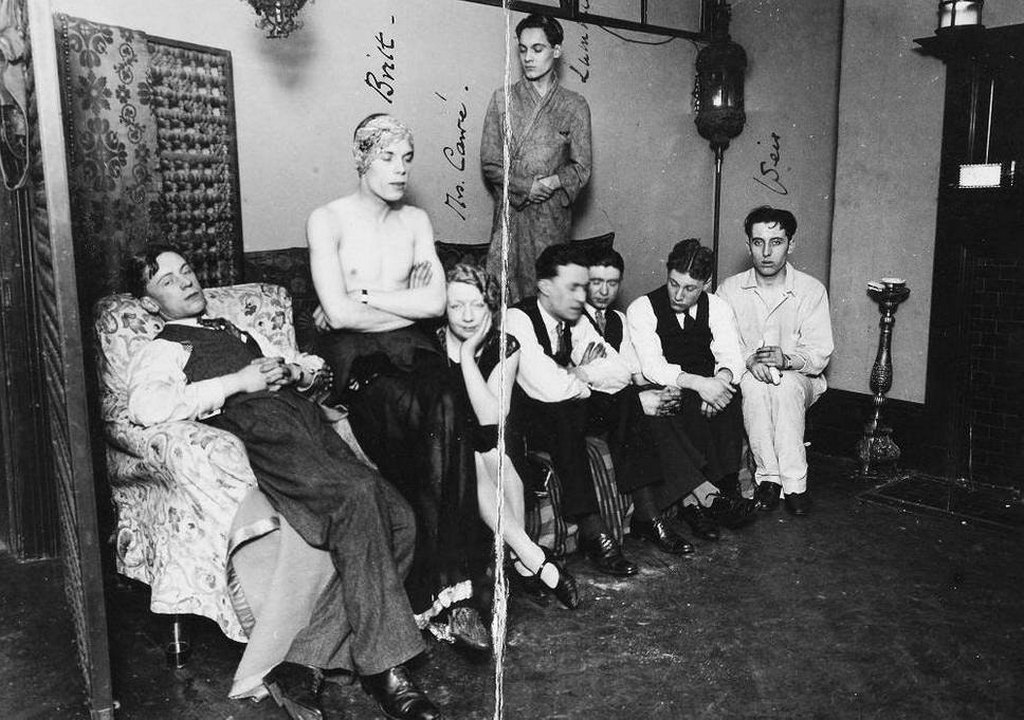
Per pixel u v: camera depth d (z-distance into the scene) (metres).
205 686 2.46
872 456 4.44
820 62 4.83
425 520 2.64
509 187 4.05
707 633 2.78
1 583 3.16
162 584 2.50
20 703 2.37
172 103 3.31
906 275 4.54
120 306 2.84
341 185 3.95
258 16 3.58
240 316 3.14
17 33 2.18
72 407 2.08
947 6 4.06
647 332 3.79
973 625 2.83
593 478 3.30
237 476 2.43
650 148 5.19
